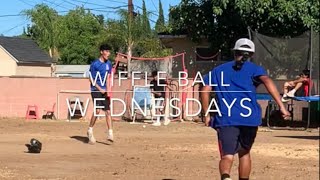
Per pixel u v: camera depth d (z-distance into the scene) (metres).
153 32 40.84
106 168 8.70
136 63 26.44
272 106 19.02
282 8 19.72
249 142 6.20
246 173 6.33
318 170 8.73
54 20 51.47
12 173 8.08
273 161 9.68
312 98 16.91
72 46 56.00
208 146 11.79
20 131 14.88
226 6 20.58
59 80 20.98
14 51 42.84
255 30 20.95
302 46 18.17
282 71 18.42
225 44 22.84
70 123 18.23
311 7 19.50
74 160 9.45
